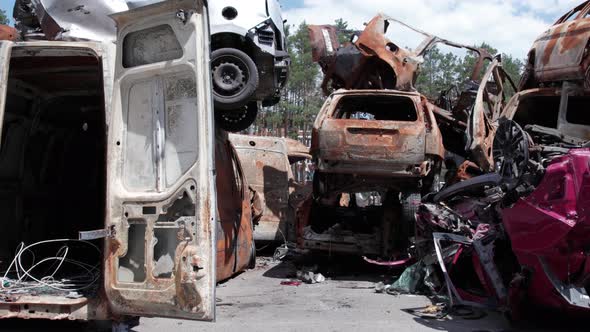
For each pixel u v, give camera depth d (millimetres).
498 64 9117
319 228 9047
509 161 5074
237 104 7844
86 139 7000
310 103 29562
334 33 9938
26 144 6195
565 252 4633
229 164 8258
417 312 5953
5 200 5934
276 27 8547
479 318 5684
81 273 5590
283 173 11164
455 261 6180
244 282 7922
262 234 10719
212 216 3945
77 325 5043
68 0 6523
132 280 4105
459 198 7449
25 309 4355
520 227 4926
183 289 3875
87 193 7078
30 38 6887
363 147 7770
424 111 8234
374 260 8617
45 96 6059
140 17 4234
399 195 8656
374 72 9406
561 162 4672
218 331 5137
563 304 4867
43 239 6477
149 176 4164
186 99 4102
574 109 7660
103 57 4637
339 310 6059
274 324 5418
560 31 7531
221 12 8094
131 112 4297
